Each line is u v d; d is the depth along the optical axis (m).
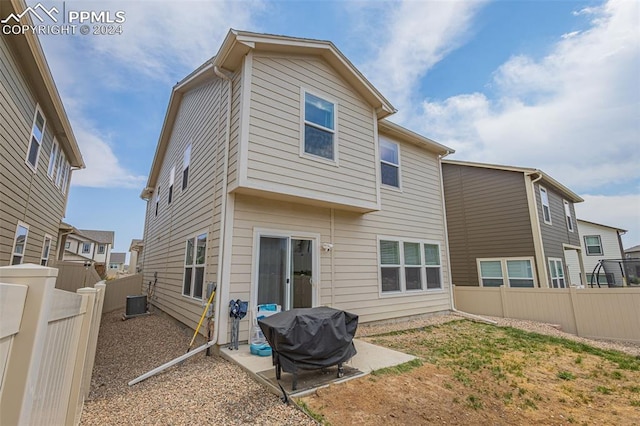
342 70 7.34
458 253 13.73
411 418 3.27
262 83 6.08
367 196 7.43
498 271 12.48
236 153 5.77
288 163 6.15
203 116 8.05
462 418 3.36
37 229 8.77
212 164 6.89
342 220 7.72
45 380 1.58
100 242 36.97
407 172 9.84
